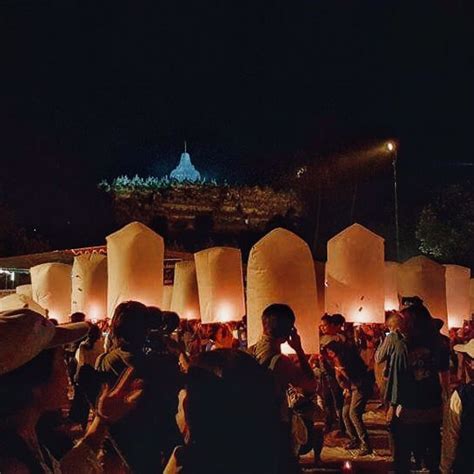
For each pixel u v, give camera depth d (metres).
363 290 11.69
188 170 62.81
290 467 4.01
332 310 11.75
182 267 15.66
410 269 14.16
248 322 10.41
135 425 4.68
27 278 24.50
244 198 55.31
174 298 15.73
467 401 5.86
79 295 14.09
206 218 53.44
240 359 3.10
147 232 12.16
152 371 4.80
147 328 5.35
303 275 10.22
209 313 12.70
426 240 36.62
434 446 7.88
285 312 6.31
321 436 10.25
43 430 3.91
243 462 2.96
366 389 11.08
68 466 3.37
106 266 14.16
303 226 50.59
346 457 10.99
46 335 3.10
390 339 8.03
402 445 7.89
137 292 11.99
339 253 11.73
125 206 52.56
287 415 5.20
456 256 36.16
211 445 2.98
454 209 36.91
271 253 10.18
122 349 5.29
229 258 12.73
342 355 10.94
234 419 2.98
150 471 4.70
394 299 15.56
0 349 2.92
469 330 14.88
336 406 12.30
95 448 3.48
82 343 10.29
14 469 3.00
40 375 3.20
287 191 53.56
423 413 7.82
